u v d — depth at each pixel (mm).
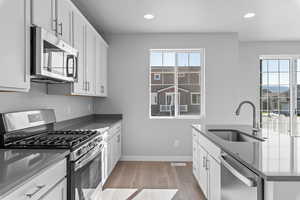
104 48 4320
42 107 2631
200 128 3066
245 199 1389
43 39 1767
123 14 3637
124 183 3441
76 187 1746
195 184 3410
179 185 3371
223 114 4711
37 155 1499
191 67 4855
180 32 4645
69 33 2508
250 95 5336
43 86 2646
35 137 2154
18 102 2186
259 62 5332
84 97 4145
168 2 3203
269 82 5402
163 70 4848
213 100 4711
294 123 5328
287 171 1172
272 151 1609
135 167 4254
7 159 1400
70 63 2377
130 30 4484
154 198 2922
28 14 1656
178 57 4855
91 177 2195
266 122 5344
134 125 4715
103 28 4352
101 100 4711
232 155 1584
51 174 1414
